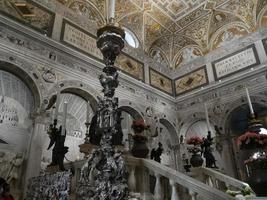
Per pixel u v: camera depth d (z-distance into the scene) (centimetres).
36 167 907
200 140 877
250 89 1392
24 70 998
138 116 1441
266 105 1308
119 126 523
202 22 1697
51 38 1149
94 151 321
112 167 304
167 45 1867
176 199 472
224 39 1644
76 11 1362
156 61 1781
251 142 559
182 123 1673
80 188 313
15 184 882
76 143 1217
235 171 1331
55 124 634
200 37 1748
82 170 318
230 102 1461
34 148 930
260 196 469
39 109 996
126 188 301
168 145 1630
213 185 741
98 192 288
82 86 1190
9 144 928
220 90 1540
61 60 1156
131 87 1471
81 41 1299
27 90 1056
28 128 1006
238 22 1584
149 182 537
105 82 345
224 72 1559
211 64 1653
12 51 984
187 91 1725
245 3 1510
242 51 1516
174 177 488
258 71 1380
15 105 1009
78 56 1223
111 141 324
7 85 1010
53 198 378
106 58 353
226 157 1363
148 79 1625
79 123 1265
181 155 1579
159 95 1647
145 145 652
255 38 1473
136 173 533
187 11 1641
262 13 1478
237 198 431
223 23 1653
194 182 461
